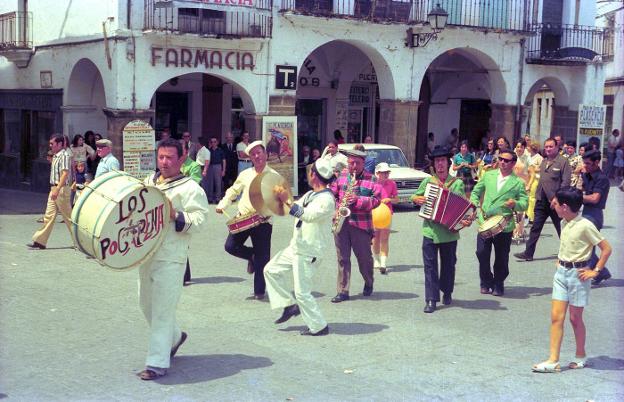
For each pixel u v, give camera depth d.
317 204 8.09
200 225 6.79
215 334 8.27
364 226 10.04
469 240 15.45
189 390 6.49
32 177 24.33
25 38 24.06
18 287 10.16
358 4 22.89
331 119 27.41
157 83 19.94
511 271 12.47
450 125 30.62
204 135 24.80
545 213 13.27
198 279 11.08
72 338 7.91
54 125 22.95
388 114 23.78
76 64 21.55
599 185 11.09
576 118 27.41
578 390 6.79
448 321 9.13
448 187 9.64
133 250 6.42
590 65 27.25
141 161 19.11
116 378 6.73
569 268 7.28
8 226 16.05
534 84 27.30
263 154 9.84
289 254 8.35
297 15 21.36
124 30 19.30
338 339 8.21
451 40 24.34
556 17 26.83
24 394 6.28
